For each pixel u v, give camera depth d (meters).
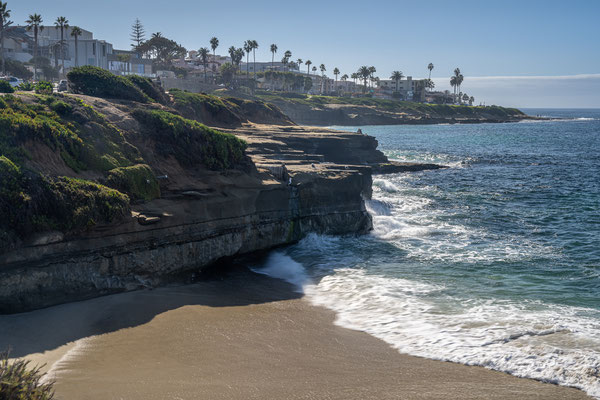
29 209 16.95
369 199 36.94
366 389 12.77
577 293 20.02
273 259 25.45
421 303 18.81
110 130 23.48
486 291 20.20
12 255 16.56
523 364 13.92
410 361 14.28
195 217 22.28
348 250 27.06
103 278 18.89
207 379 13.02
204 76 178.38
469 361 14.21
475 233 31.09
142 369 13.45
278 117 68.00
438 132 160.75
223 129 50.44
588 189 49.06
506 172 63.31
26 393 10.00
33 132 19.50
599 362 13.73
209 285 21.28
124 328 16.19
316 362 14.18
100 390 12.26
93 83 33.84
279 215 26.67
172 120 25.59
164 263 20.92
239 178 25.69
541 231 31.62
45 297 17.39
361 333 16.22
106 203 18.81
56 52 107.38
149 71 149.50
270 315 17.77
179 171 24.70
